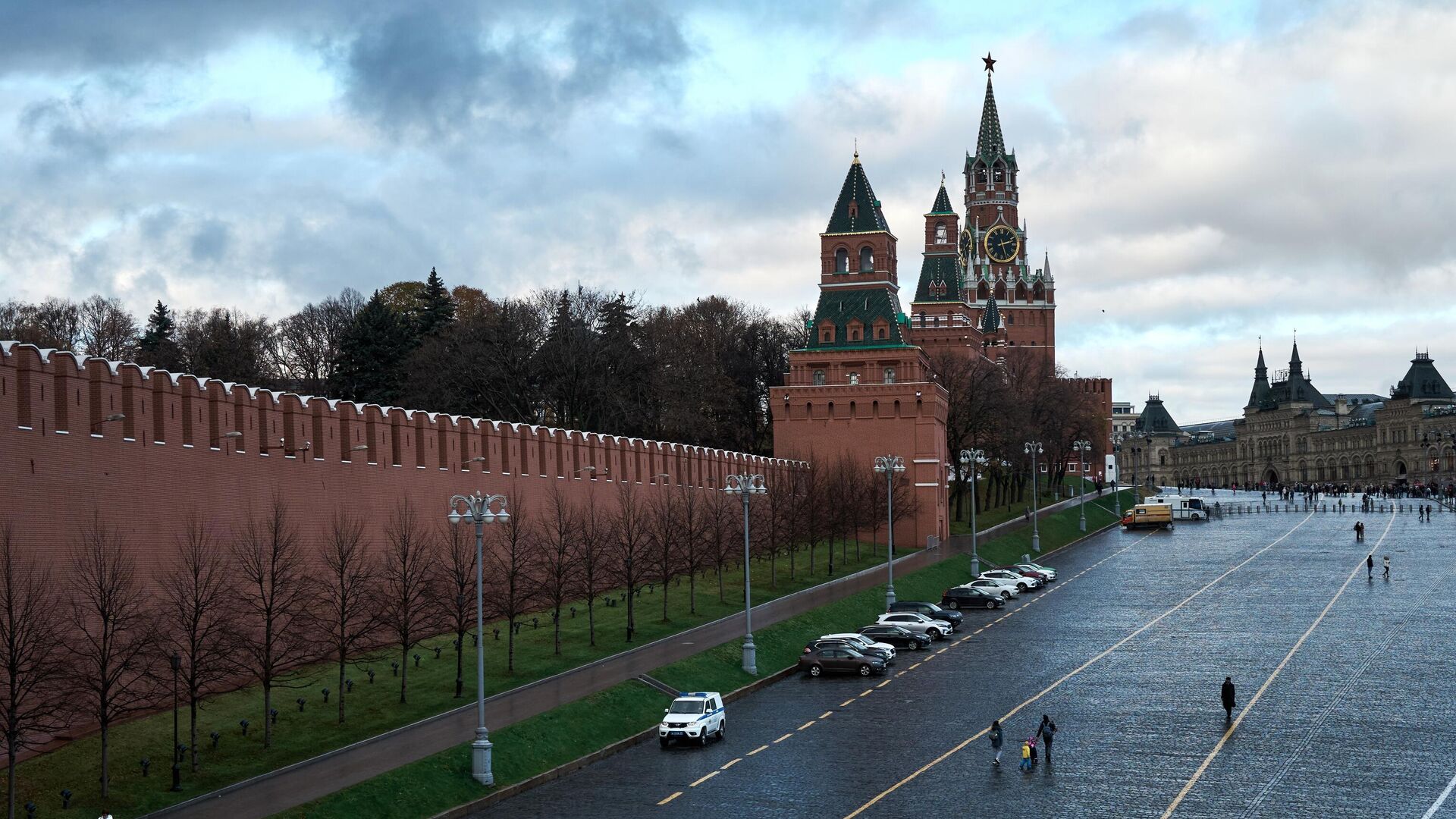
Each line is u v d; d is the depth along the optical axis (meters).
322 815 50.44
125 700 59.88
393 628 70.69
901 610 99.94
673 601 98.94
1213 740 64.44
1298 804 54.03
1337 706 71.06
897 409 144.88
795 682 81.06
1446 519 178.25
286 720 63.44
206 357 153.38
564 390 151.88
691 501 101.81
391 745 59.62
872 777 58.56
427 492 83.88
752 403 187.12
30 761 54.22
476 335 153.62
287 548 70.25
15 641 52.72
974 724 68.25
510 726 62.38
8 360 56.41
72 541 58.88
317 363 170.50
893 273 157.50
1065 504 196.75
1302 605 106.56
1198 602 109.62
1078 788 56.44
